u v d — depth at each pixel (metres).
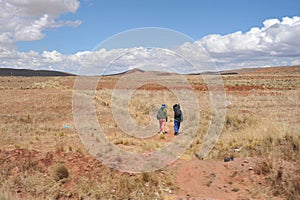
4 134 13.21
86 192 7.97
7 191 7.49
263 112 18.16
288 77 69.38
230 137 11.88
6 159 9.48
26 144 11.39
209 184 8.12
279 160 8.75
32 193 7.98
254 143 10.70
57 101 24.11
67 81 46.44
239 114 16.67
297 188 7.44
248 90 36.31
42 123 16.69
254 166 8.77
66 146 11.05
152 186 8.05
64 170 8.62
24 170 9.00
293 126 12.35
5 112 19.61
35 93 29.31
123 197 7.68
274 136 10.60
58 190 8.05
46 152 10.15
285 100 25.22
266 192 7.58
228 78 69.88
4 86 45.91
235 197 7.44
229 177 8.47
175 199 7.42
